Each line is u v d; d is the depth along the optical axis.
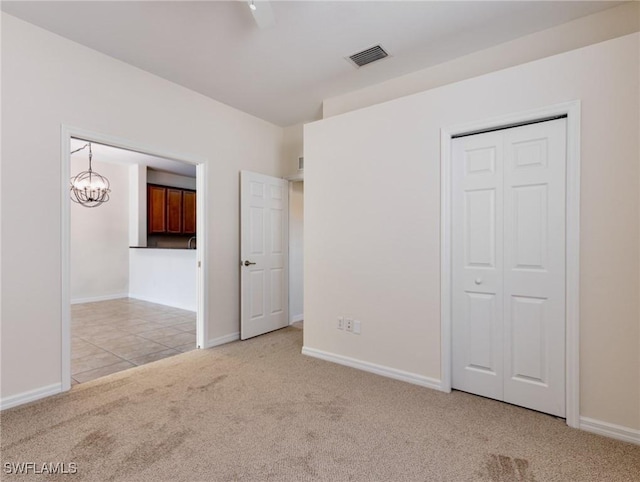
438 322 2.57
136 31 2.45
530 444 1.88
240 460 1.74
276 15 2.29
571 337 2.06
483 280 2.45
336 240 3.15
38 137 2.38
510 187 2.33
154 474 1.63
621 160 1.92
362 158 2.98
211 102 3.60
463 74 2.84
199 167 3.53
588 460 1.75
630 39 1.90
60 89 2.49
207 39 2.56
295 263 4.68
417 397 2.45
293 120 4.24
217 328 3.66
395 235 2.79
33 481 1.57
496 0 2.17
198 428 2.03
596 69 1.99
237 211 3.88
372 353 2.93
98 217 6.23
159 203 6.81
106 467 1.67
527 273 2.28
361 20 2.36
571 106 2.06
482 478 1.62
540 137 2.22
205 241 3.54
